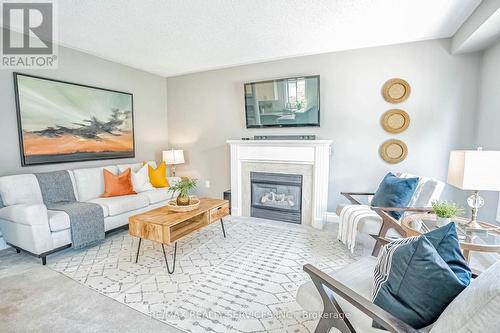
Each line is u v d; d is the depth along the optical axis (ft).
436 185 7.77
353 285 4.51
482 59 9.18
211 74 14.17
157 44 10.41
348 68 11.07
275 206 12.42
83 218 8.71
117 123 12.91
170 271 7.42
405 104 10.34
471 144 9.68
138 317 5.53
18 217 7.77
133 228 7.73
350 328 3.63
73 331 5.14
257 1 7.12
